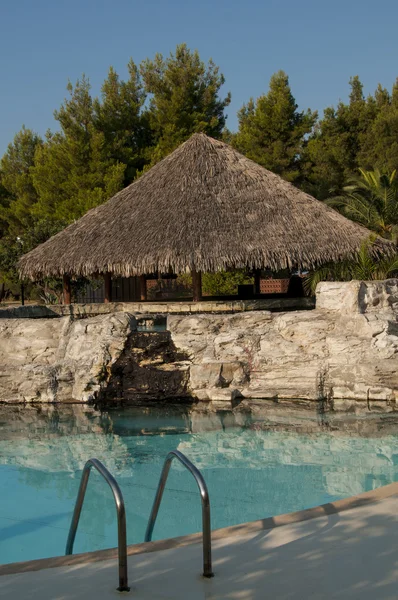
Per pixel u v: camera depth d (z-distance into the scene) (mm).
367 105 41719
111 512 6922
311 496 7109
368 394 11688
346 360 11961
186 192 21703
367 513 4840
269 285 35438
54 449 9289
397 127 38438
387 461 8320
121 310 21172
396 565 4004
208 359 12602
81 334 12727
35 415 11305
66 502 7254
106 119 42125
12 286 40438
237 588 3779
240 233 20281
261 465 8320
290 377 12195
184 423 10578
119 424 10609
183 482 7766
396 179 35156
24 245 33156
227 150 23766
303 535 4492
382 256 22156
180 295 33750
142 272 19859
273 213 21188
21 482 7918
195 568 4055
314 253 20219
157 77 44156
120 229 21125
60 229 33281
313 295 23844
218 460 8602
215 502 7023
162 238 20062
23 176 45719
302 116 41562
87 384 12164
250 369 12492
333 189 36812
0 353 12930
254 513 6633
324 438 9453
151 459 8758
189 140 23906
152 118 43688
